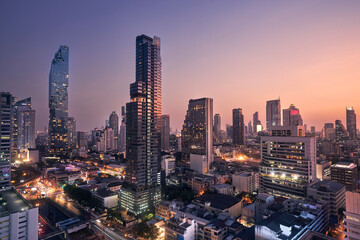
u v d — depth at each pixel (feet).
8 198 517.14
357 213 339.77
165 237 472.03
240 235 431.43
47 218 650.02
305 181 643.04
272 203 549.95
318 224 449.48
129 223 592.60
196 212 544.21
